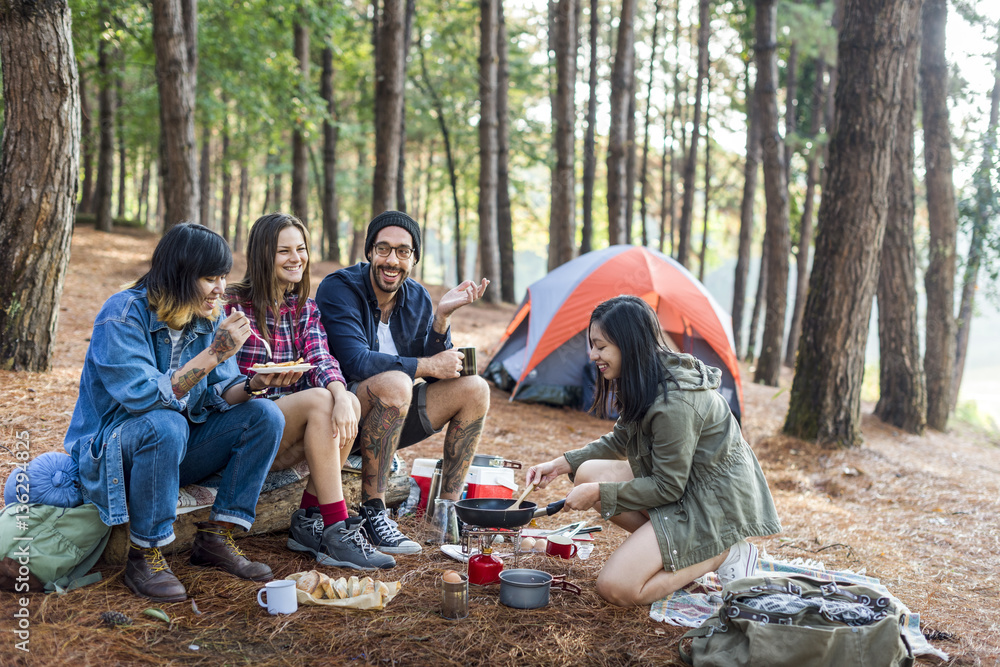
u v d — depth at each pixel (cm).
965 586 359
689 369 279
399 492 366
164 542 244
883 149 686
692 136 1656
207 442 269
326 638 231
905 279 928
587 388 754
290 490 324
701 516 272
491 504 305
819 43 1140
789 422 731
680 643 241
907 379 927
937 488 601
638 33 2031
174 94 909
